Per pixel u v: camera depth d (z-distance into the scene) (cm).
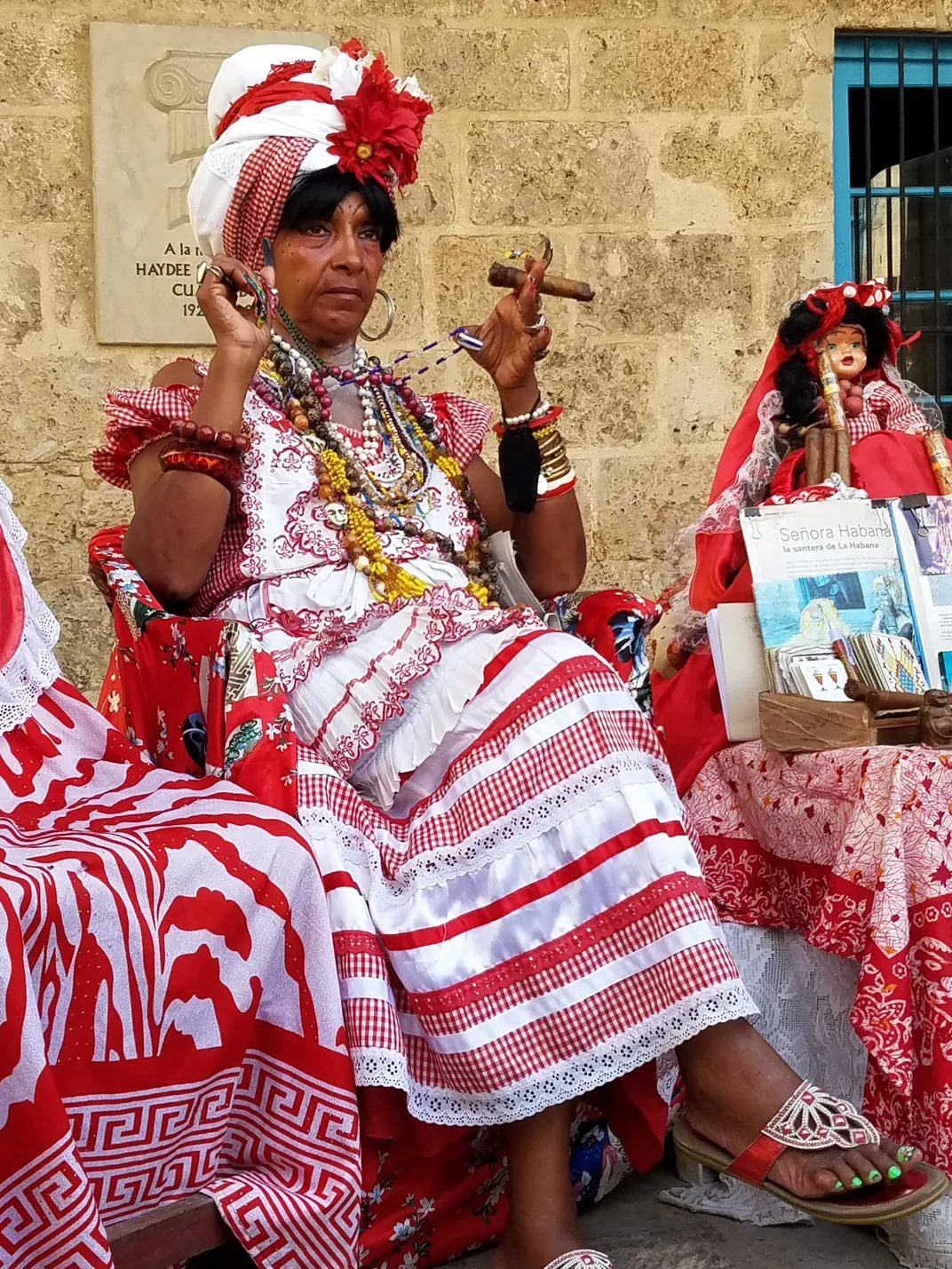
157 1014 174
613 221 452
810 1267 230
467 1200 227
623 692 221
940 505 296
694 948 200
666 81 454
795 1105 202
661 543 459
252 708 209
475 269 444
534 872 209
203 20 417
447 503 267
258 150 256
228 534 246
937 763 236
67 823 193
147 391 247
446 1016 202
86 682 415
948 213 492
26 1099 151
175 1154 180
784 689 268
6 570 216
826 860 250
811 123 464
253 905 186
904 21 471
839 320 338
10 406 407
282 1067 190
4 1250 153
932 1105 228
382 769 225
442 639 227
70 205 409
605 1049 203
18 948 154
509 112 443
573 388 452
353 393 268
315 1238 184
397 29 434
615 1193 262
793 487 324
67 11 407
